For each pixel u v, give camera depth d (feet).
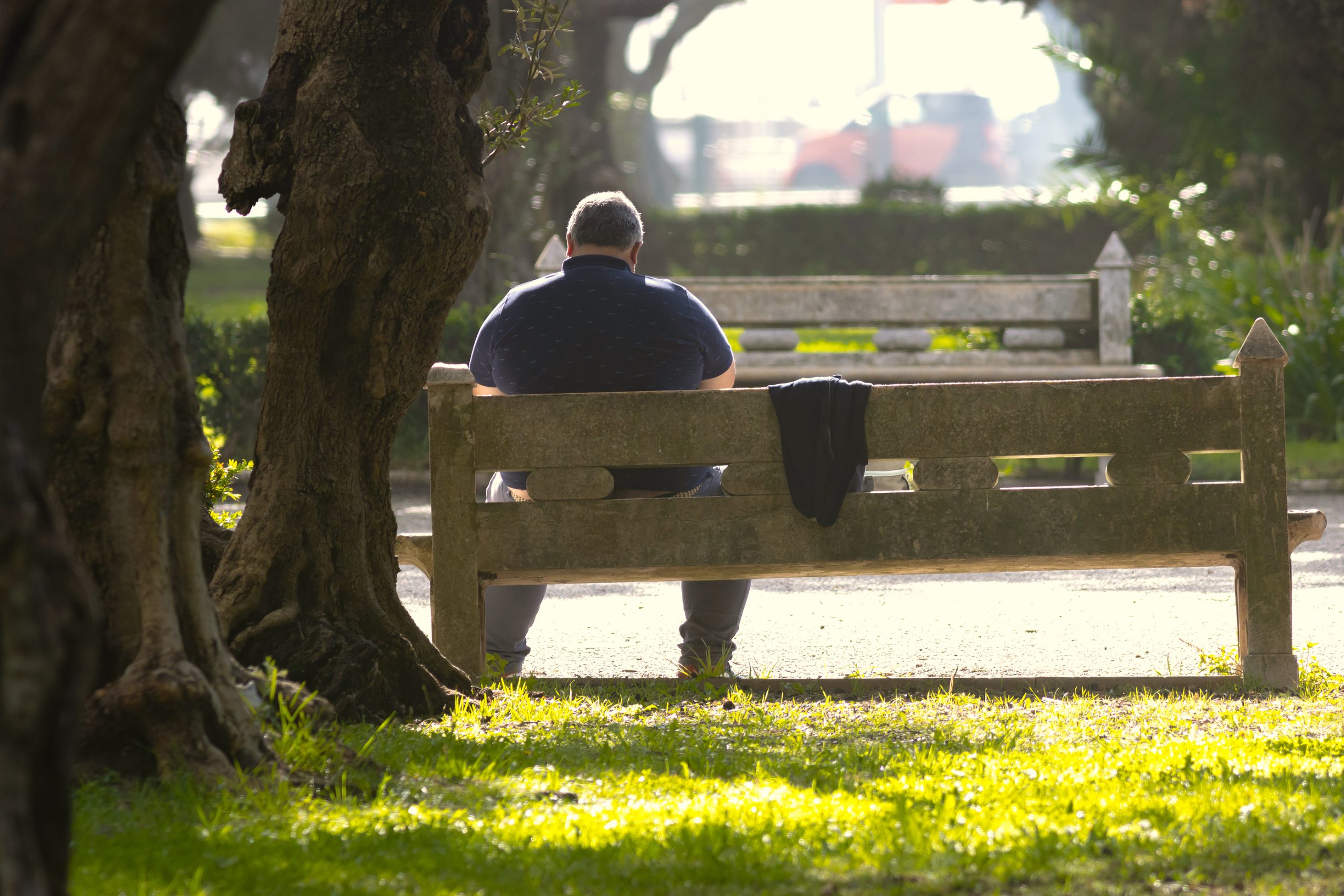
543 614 80.48
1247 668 55.88
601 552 55.31
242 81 405.80
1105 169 250.98
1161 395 55.21
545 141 198.70
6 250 20.42
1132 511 55.42
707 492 60.44
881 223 336.29
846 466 54.65
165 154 36.42
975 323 146.00
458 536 55.31
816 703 52.65
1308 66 196.85
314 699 42.65
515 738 43.83
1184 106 219.82
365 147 46.47
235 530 48.11
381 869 28.60
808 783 37.76
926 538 55.26
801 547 55.16
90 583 36.04
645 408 55.16
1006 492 55.31
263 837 30.68
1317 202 208.33
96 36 20.49
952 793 35.09
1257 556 55.57
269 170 47.16
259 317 135.33
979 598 84.74
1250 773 36.86
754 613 80.33
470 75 51.31
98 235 35.73
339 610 48.21
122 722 35.68
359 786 36.52
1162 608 79.61
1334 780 35.73
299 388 48.01
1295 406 159.43
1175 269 207.41
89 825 31.76
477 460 55.31
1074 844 30.30
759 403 55.11
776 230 338.75
